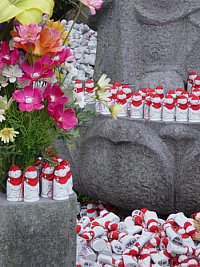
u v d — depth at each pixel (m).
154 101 3.19
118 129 3.16
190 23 3.69
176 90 3.38
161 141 3.18
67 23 7.42
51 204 2.07
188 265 2.77
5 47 1.99
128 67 3.72
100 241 2.83
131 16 3.70
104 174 3.28
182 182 3.18
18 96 1.93
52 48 1.95
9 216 2.03
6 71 2.00
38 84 2.09
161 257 2.80
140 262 2.78
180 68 3.72
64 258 2.11
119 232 2.98
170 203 3.25
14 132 1.97
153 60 3.74
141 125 3.17
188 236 2.90
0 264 2.04
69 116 1.99
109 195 3.34
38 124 2.06
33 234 2.06
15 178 2.05
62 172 2.09
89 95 2.95
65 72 2.22
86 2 2.05
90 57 6.48
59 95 1.99
